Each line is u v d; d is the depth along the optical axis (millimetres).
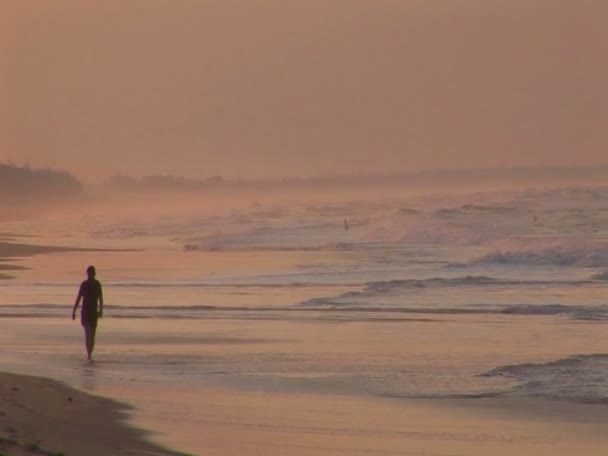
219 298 147625
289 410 68438
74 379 79188
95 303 90688
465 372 83250
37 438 54844
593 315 122562
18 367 85500
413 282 165750
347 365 87125
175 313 128250
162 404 69438
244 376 81938
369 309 131875
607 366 83688
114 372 83250
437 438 60875
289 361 89688
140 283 176375
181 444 57562
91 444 55375
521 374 81688
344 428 63094
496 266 197375
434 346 98500
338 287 163750
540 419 66125
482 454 57062
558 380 78688
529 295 146375
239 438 59781
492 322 117438
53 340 102688
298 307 134875
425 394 74438
